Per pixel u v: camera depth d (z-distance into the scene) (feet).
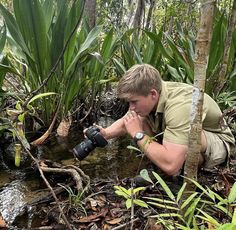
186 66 8.32
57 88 7.70
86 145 5.64
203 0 3.45
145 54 9.72
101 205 5.08
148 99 5.08
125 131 6.03
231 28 7.79
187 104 5.00
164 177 5.68
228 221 4.32
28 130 7.89
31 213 5.03
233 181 5.57
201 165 5.74
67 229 4.55
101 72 8.66
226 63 8.02
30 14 7.01
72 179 5.71
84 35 8.76
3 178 5.96
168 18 18.11
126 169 6.39
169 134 4.96
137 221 4.64
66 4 7.22
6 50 9.05
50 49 7.39
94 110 9.18
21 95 8.11
